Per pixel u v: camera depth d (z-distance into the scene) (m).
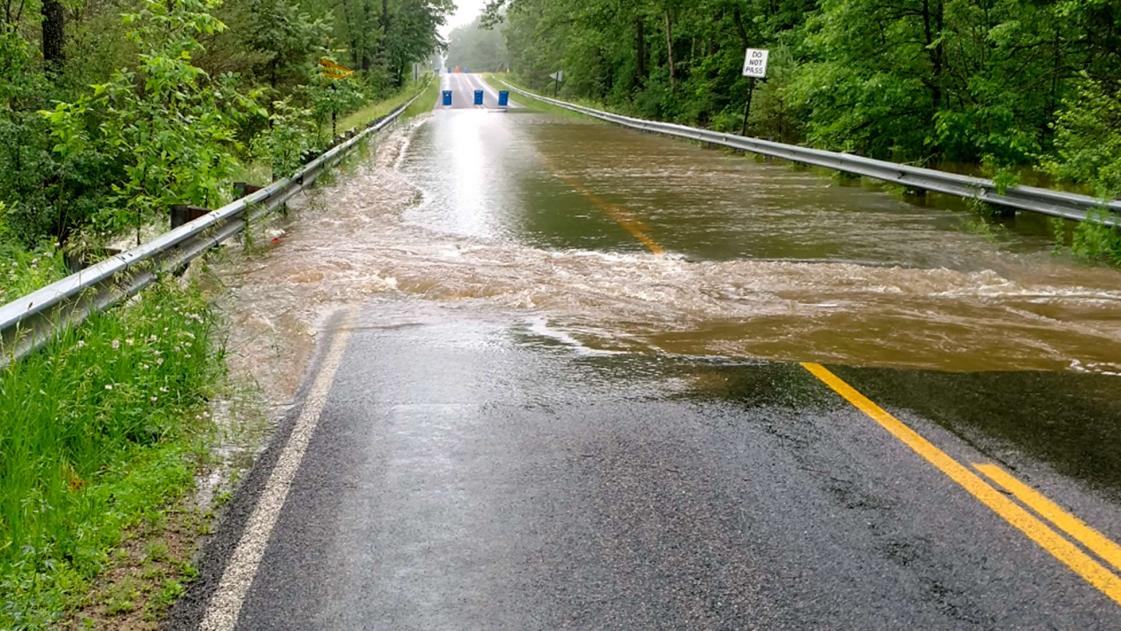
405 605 3.76
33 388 5.21
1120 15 15.79
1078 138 12.03
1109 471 5.08
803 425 5.79
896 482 4.93
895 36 19.48
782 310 8.59
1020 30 16.61
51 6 18.14
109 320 6.67
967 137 18.16
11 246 11.62
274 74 27.59
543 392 6.42
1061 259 10.91
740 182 18.75
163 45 13.27
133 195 13.98
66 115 12.71
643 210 14.69
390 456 5.31
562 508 4.64
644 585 3.91
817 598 3.79
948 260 10.80
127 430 5.42
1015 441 5.52
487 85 125.00
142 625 3.62
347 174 19.14
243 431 5.68
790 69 29.33
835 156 19.09
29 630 3.52
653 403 6.20
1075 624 3.61
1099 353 7.35
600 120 43.62
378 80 76.75
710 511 4.59
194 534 4.38
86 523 4.33
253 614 3.70
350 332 7.88
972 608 3.72
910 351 7.39
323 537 4.34
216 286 9.19
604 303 8.77
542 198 16.06
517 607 3.74
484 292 9.18
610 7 54.56
